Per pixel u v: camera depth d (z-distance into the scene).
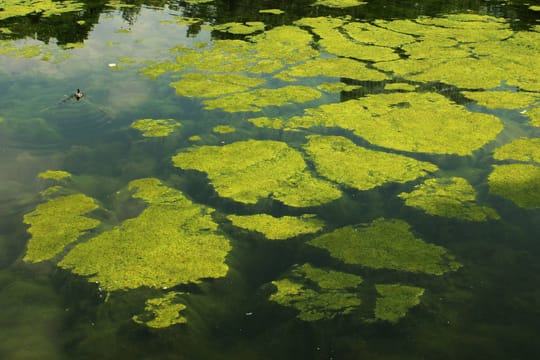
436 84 17.03
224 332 7.38
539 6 27.88
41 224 9.93
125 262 8.81
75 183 11.52
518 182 11.31
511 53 19.98
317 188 11.17
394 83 17.12
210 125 14.17
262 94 16.23
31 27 22.44
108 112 14.97
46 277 8.55
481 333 7.21
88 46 20.25
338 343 7.06
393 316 7.50
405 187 11.20
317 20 24.56
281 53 19.94
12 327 7.36
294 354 6.93
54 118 14.51
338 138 13.44
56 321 7.54
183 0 28.20
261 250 9.29
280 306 7.76
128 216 10.31
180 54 19.69
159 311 7.62
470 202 10.62
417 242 9.38
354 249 9.20
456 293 8.03
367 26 23.61
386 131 13.80
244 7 27.03
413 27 23.48
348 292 8.05
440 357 6.79
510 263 8.77
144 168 12.18
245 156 12.52
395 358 6.77
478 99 15.88
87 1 27.12
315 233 9.71
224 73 17.91
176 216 10.20
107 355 6.86
